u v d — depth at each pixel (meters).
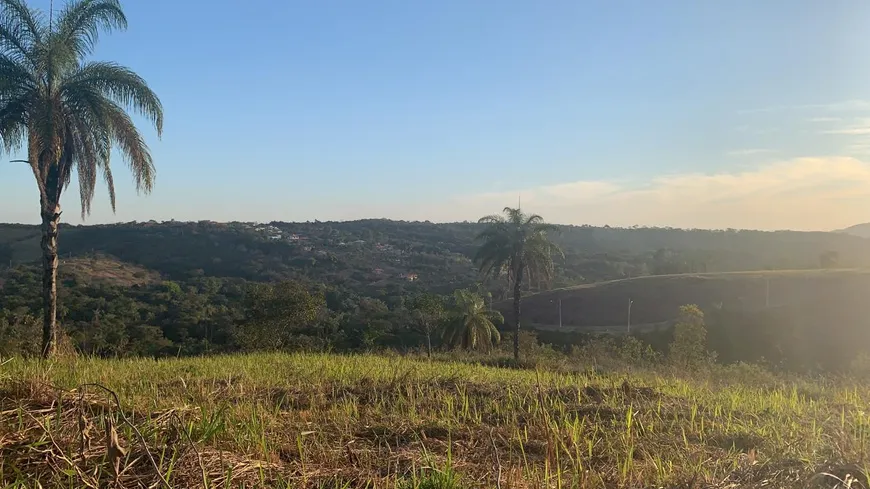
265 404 6.55
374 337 36.84
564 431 5.47
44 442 3.81
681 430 6.15
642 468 4.62
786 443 5.59
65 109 13.34
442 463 4.54
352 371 9.99
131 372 9.05
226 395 6.96
